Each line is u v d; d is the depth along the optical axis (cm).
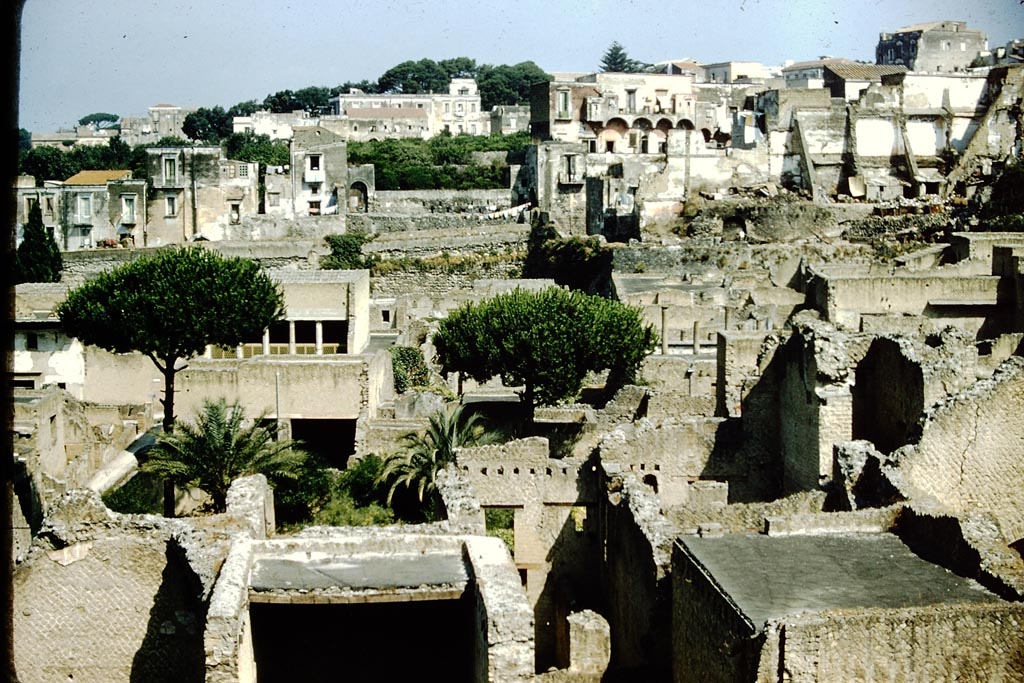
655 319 9500
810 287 9294
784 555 3550
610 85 18550
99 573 3600
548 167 16650
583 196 16638
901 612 3002
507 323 7788
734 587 3294
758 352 6197
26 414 6606
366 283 9762
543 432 6969
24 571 3578
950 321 8406
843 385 4819
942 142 15600
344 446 7500
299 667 3512
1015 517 4278
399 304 11550
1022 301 8250
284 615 3494
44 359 9081
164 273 7612
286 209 17175
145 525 3619
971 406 4234
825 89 15662
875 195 15200
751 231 14388
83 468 6925
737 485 5341
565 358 7606
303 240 16088
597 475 5241
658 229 14788
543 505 5297
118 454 7356
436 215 16975
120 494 6359
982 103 15688
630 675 3922
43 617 3597
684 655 3591
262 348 9062
